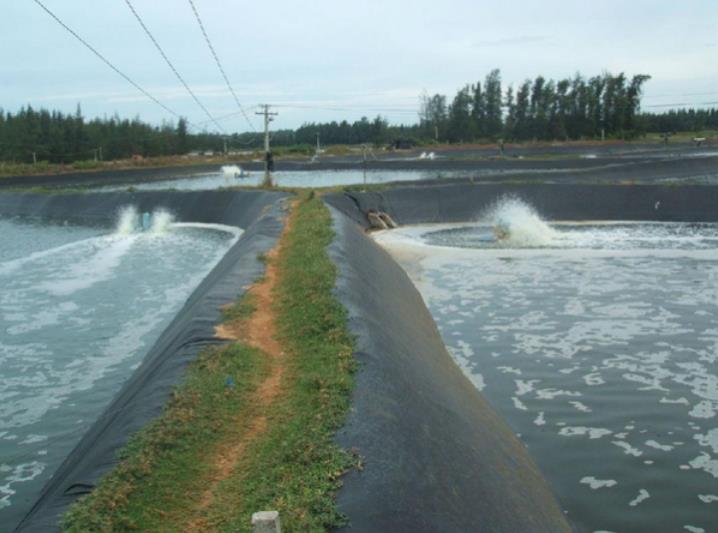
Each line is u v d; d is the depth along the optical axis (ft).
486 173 209.87
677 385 49.11
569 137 388.98
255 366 38.29
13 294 88.17
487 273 89.61
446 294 78.38
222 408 32.24
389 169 261.24
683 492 34.63
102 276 99.76
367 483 24.53
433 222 141.49
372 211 138.10
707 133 413.59
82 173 266.57
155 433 28.73
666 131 429.38
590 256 99.60
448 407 37.04
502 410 45.37
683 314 67.31
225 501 24.45
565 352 56.90
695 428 42.04
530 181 163.94
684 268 89.30
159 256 116.47
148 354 52.47
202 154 390.83
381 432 28.66
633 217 137.49
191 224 159.74
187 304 65.46
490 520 26.12
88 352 63.46
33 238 144.77
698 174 192.75
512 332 62.95
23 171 273.95
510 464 34.37
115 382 55.47
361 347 38.86
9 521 34.65
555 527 29.96
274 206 125.39
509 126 403.13
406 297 67.51
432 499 25.09
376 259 78.59
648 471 36.81
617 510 33.12
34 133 328.49
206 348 40.93
